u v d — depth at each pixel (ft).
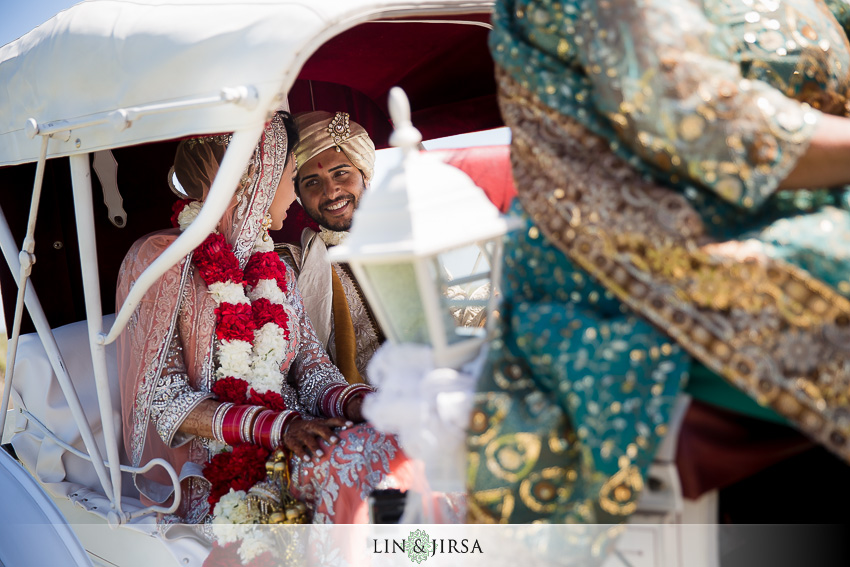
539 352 3.89
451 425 3.96
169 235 7.37
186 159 7.57
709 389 3.94
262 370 7.23
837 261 3.52
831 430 3.51
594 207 3.81
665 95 3.53
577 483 3.80
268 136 7.53
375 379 4.40
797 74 4.03
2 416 7.89
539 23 4.07
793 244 3.56
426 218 3.75
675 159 3.60
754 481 4.35
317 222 9.57
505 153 7.47
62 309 8.98
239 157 4.98
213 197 5.11
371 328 9.78
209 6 5.30
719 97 3.50
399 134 3.97
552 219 3.95
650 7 3.59
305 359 8.13
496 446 3.89
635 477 3.62
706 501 4.07
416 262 3.78
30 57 6.65
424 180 3.87
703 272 3.58
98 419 8.10
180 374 7.12
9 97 6.93
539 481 3.85
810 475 4.40
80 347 8.46
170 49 5.25
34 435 8.29
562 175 3.94
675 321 3.63
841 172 3.58
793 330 3.51
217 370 7.09
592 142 3.93
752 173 3.53
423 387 4.07
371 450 6.32
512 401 3.94
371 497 6.08
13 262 7.47
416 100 9.46
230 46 4.99
